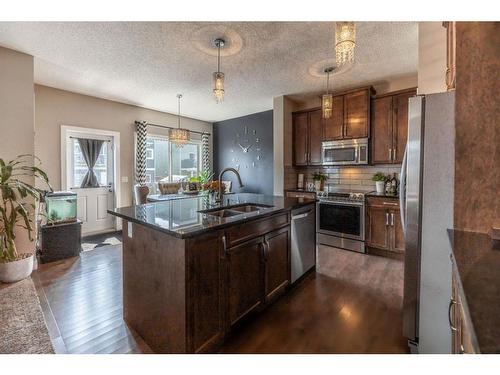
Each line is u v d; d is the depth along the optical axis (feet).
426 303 5.12
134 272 6.31
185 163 21.57
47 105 13.84
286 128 15.31
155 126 18.98
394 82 12.82
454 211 4.53
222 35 8.52
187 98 15.84
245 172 20.98
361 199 12.21
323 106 10.46
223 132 22.63
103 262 10.87
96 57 10.09
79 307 7.41
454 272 3.55
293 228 8.43
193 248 5.02
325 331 6.34
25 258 9.15
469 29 4.29
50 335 6.16
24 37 8.55
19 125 9.50
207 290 5.34
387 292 8.34
